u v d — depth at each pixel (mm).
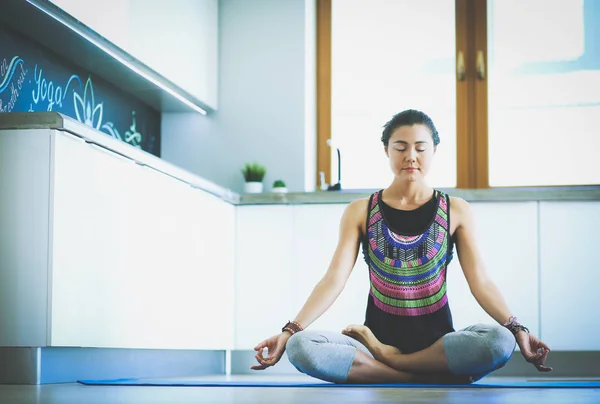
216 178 4934
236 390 2078
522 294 4258
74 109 3979
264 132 4910
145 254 3383
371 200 2574
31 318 2635
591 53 4891
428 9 5047
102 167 2990
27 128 2676
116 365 3141
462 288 4270
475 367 2307
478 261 2523
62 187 2701
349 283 4340
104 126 4281
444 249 2496
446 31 5027
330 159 5074
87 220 2873
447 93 5020
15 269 2656
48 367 2658
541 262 4254
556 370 4258
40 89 3691
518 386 2252
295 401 1581
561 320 4234
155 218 3482
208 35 4809
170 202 3648
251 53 4949
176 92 4484
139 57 3896
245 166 4848
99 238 2963
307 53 4953
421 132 2508
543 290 4246
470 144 4969
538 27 4938
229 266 4430
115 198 3098
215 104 4926
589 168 4875
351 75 5094
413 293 2443
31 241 2652
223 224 4336
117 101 4426
